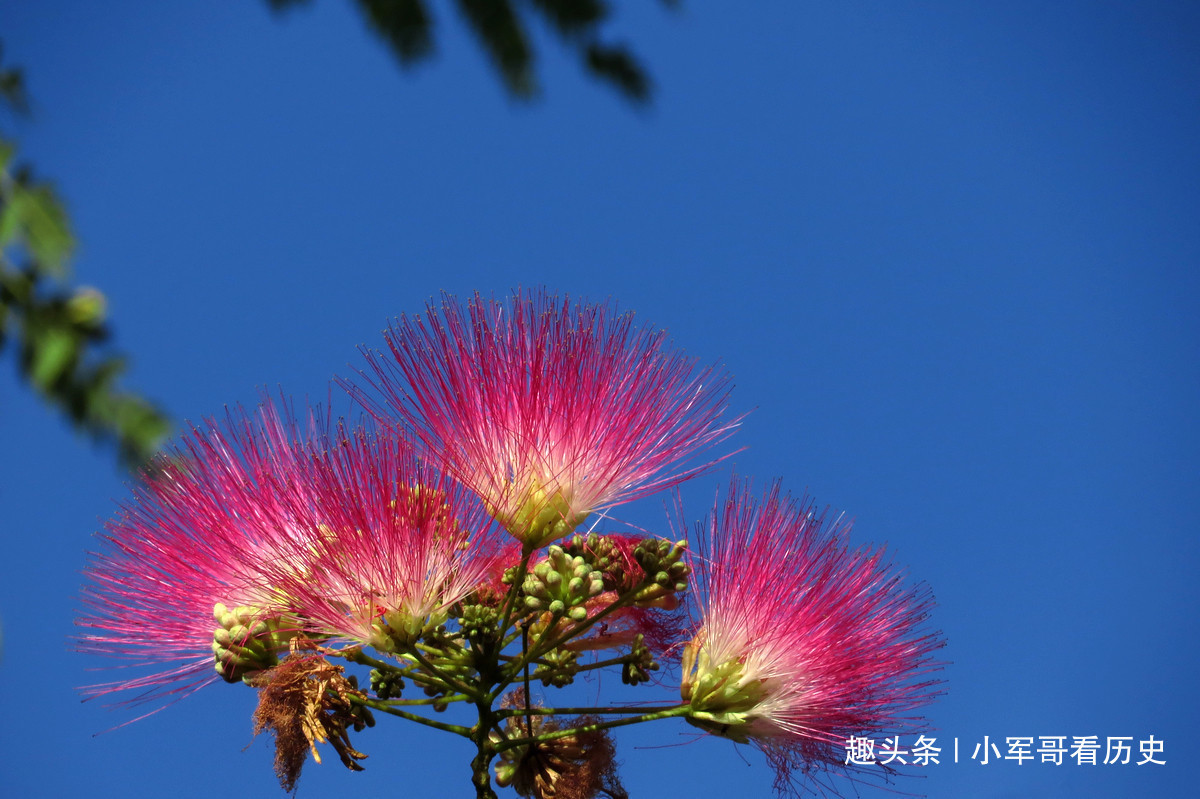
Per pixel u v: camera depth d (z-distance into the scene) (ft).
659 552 8.81
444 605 8.22
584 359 8.81
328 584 8.09
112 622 8.74
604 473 8.70
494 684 8.57
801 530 9.31
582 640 9.47
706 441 9.14
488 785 8.24
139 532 8.82
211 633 8.75
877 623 9.11
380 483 8.12
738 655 8.95
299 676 8.08
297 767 8.19
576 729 8.61
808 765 9.09
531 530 8.53
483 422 8.57
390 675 8.91
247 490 8.52
